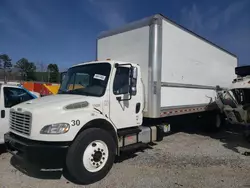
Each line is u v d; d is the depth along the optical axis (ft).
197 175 15.40
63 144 13.05
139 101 18.37
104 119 14.89
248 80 24.81
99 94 15.70
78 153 13.24
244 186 13.80
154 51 18.81
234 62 36.68
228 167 17.03
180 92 22.72
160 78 19.43
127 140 17.61
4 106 18.69
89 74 17.03
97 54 24.07
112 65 16.30
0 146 20.26
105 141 14.57
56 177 14.85
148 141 19.92
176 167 16.84
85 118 13.82
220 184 14.05
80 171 13.33
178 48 22.00
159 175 15.30
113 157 15.20
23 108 13.94
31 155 12.59
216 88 30.66
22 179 14.48
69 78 18.33
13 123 14.84
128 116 17.37
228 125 36.29
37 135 12.80
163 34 19.69
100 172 14.29
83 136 13.50
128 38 20.84
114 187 13.51
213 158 19.15
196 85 25.67
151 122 21.31
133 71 16.81
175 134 29.32
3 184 13.70
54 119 13.01
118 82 16.61
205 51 27.48
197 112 27.20
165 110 20.48
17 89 20.17
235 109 25.41
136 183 14.06
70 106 13.82
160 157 19.12
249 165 17.52
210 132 30.78
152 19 18.93
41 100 15.12
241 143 24.68
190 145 23.45
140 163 17.57
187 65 23.71
